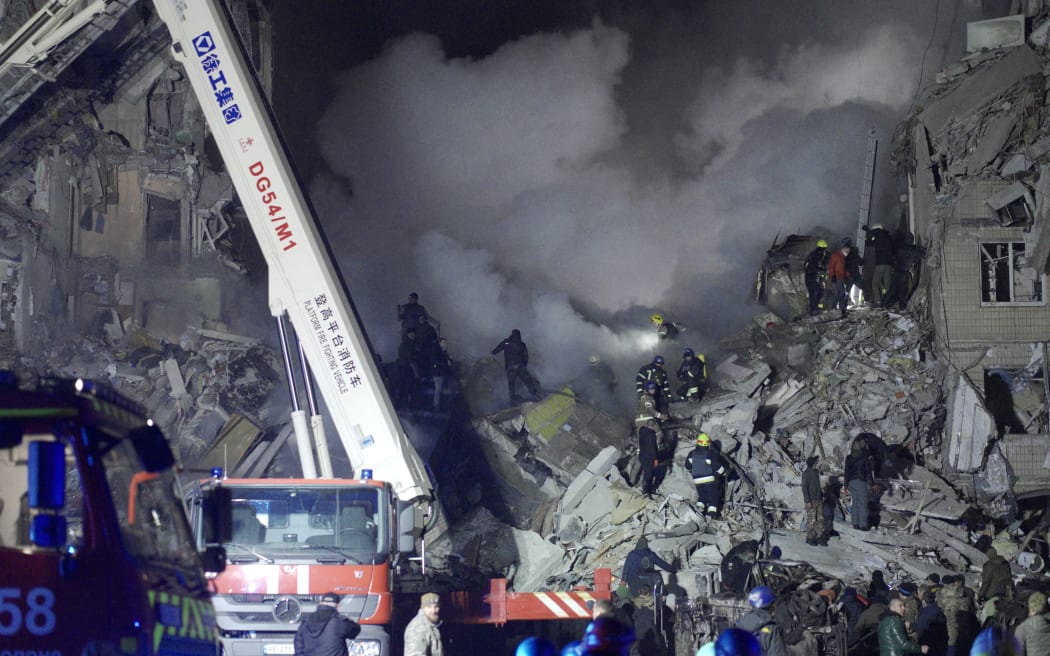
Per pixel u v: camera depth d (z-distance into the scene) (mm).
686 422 28156
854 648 17562
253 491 15539
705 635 18594
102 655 6789
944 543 24250
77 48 28859
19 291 30453
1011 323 29344
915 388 29000
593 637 7266
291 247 18609
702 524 24031
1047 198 28953
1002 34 32750
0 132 32531
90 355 31344
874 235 32406
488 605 18234
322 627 13805
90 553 6883
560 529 25172
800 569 20656
